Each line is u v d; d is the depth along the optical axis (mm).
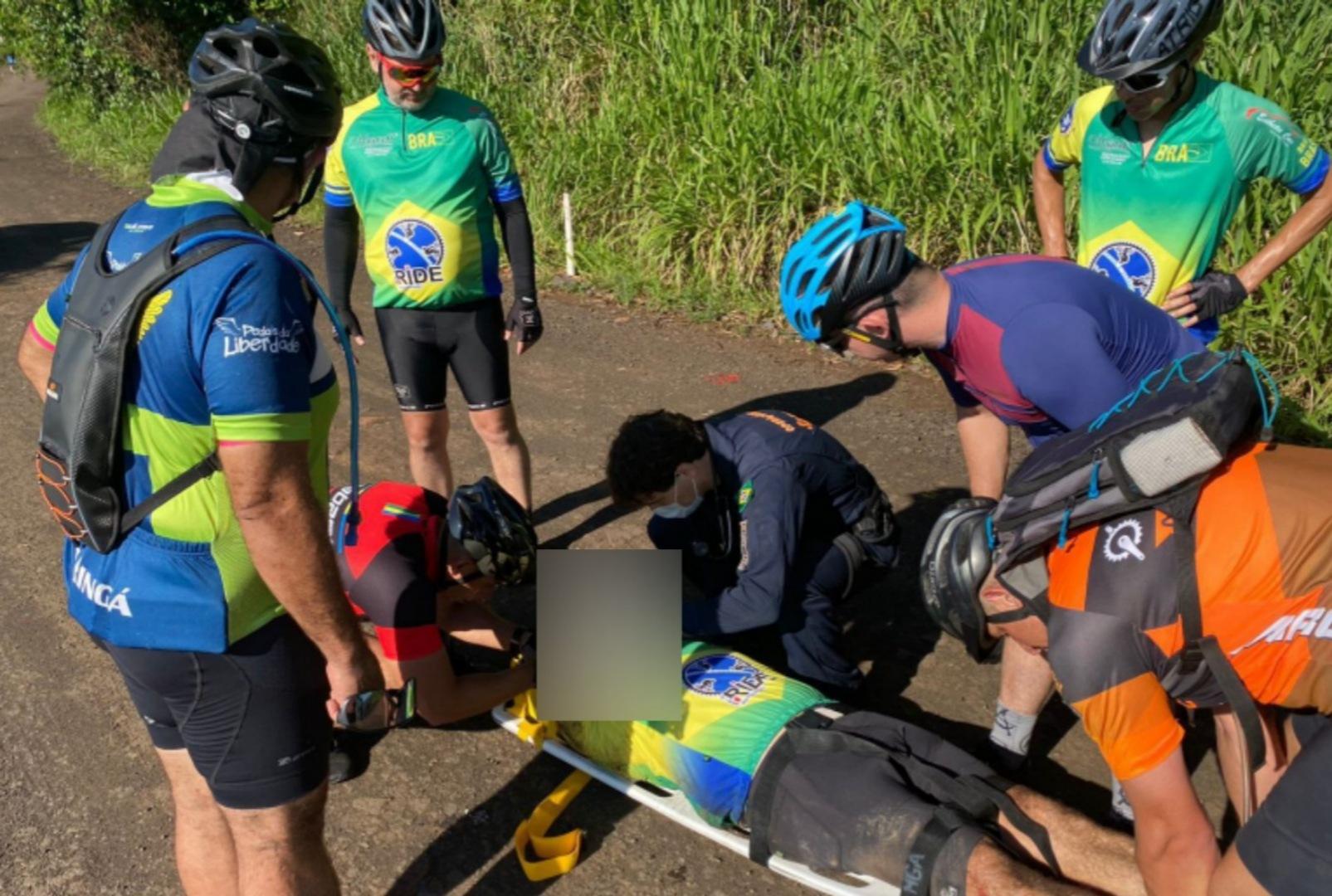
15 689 3574
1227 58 5426
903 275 2287
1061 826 2469
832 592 3311
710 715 2781
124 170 13117
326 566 1940
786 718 2719
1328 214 3197
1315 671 1688
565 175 8445
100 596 2006
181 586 1953
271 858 2131
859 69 7191
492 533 2859
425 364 4121
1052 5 6559
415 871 2809
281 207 2133
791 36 8078
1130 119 3277
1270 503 1698
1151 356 2359
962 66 6562
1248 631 1686
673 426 3146
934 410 5551
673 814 2861
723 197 7258
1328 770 1629
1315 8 5562
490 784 3115
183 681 2014
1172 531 1717
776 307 6984
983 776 2543
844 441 5238
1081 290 2303
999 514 1909
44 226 10734
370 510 3006
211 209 1959
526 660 3277
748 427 3295
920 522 4434
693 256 7582
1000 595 1999
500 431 4254
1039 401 2270
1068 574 1808
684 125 7848
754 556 3072
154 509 1934
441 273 3910
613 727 2971
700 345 6660
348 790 3111
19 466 5215
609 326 7086
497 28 9695
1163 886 1850
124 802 3064
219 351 1826
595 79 9094
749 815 2652
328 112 2031
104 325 1873
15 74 23828
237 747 2057
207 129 2002
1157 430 1705
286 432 1859
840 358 6312
